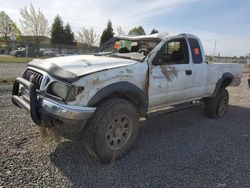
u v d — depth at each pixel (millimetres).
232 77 6059
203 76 5082
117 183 2852
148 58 3873
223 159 3623
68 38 62531
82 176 2957
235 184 2943
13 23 52406
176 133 4707
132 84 3549
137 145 3994
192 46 4867
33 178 2838
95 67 3305
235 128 5211
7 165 3072
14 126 4391
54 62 3449
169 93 4293
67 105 2951
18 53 28688
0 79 8758
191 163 3441
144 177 3010
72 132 3023
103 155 3236
